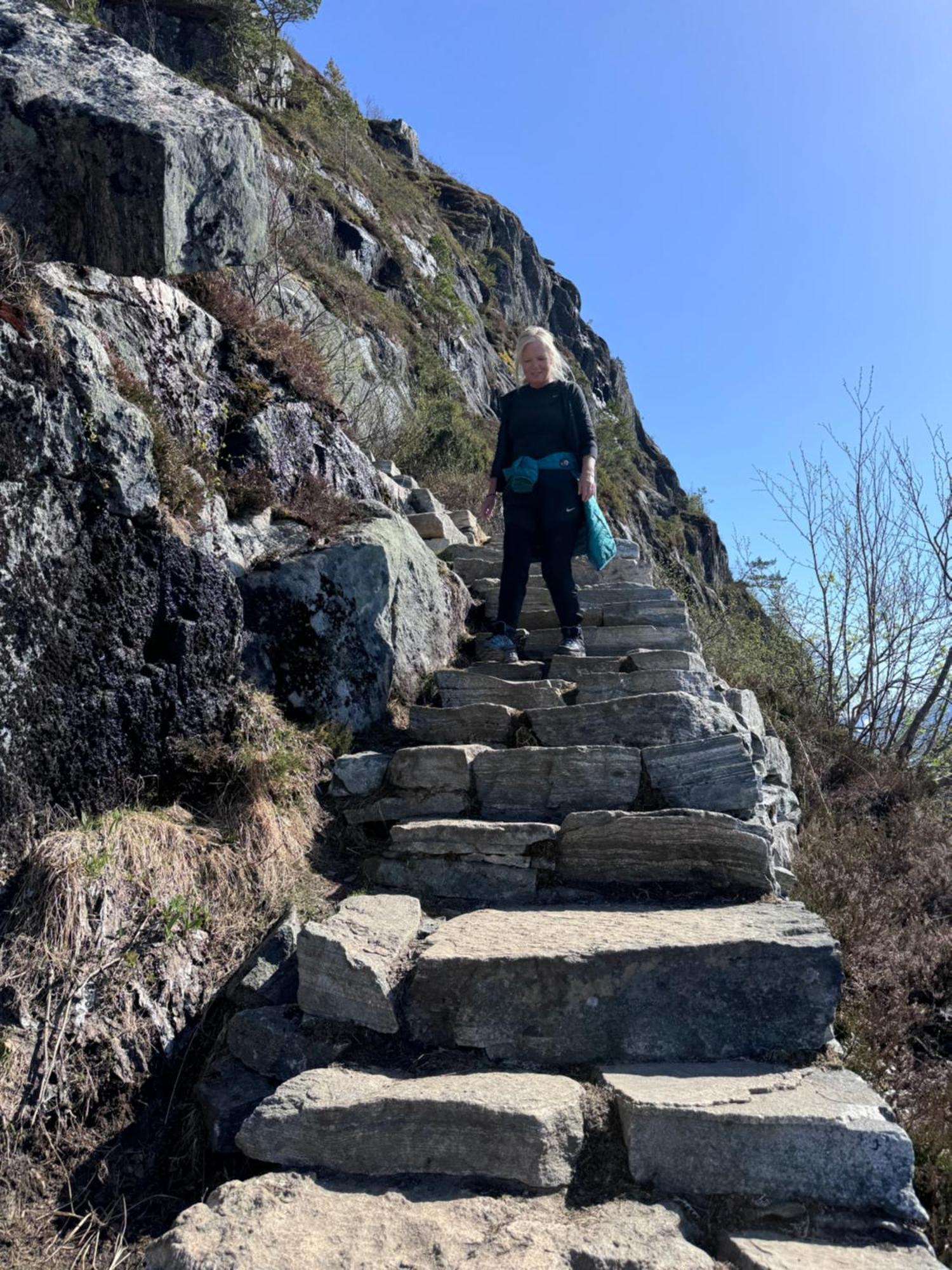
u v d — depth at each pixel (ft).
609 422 117.39
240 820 10.83
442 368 55.26
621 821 10.33
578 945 8.39
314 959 8.65
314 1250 5.86
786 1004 7.97
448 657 17.19
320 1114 7.07
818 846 16.80
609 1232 6.03
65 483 9.66
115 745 10.18
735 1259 5.97
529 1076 7.54
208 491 13.19
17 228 10.17
